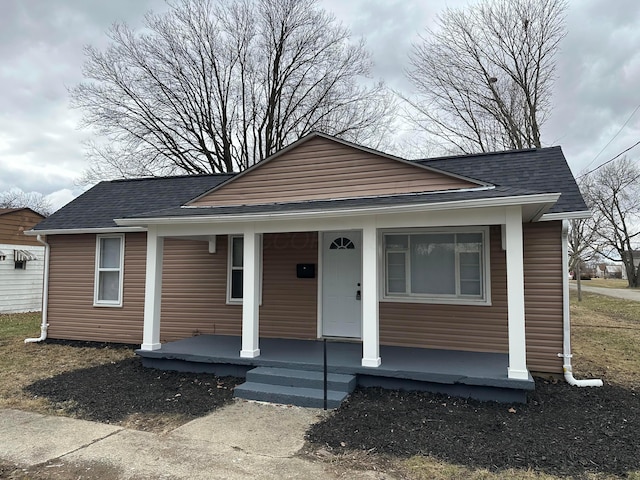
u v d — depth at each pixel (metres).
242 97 22.45
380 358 6.34
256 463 3.70
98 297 9.69
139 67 20.28
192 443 4.16
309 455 3.87
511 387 5.16
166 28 20.27
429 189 6.91
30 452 3.93
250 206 7.67
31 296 16.64
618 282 45.94
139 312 9.30
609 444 4.07
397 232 7.54
